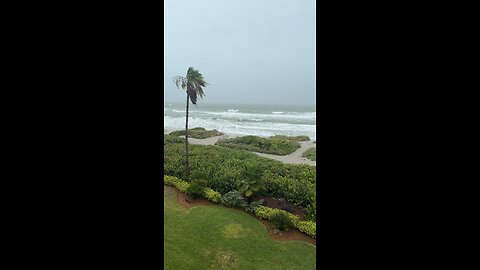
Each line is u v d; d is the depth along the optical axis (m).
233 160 10.11
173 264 4.26
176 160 9.98
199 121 26.11
